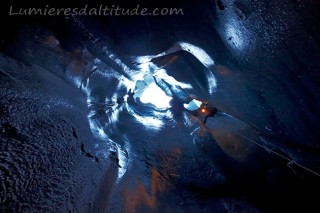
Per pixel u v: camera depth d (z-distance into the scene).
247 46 2.42
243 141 3.76
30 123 1.91
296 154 2.87
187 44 3.14
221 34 2.58
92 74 3.74
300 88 2.26
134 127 4.74
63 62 3.11
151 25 2.85
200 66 3.86
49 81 2.73
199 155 4.31
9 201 1.33
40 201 1.51
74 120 2.71
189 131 4.89
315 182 2.76
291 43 2.02
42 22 2.61
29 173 1.57
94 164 2.52
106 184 2.50
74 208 1.76
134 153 3.85
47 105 2.34
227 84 3.35
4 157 1.48
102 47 3.31
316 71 2.02
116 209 2.33
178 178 3.75
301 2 1.75
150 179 3.42
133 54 3.54
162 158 4.02
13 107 1.87
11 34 2.46
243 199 3.47
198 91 4.51
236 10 2.20
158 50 3.42
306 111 2.38
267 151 3.40
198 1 2.36
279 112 2.71
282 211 3.06
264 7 1.99
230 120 4.10
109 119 4.23
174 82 5.17
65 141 2.18
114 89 4.63
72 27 2.85
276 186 3.23
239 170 3.74
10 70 2.22
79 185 2.00
